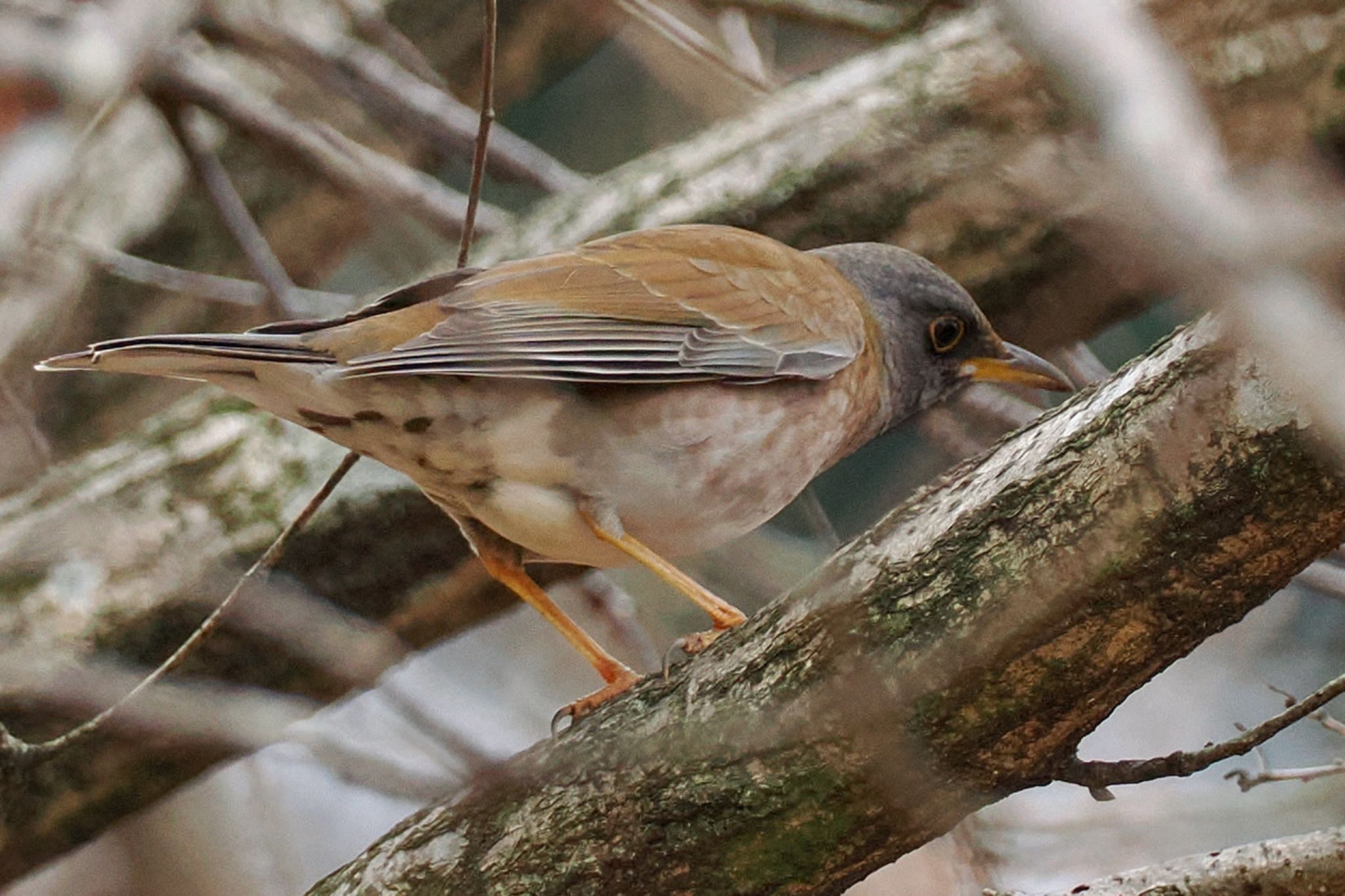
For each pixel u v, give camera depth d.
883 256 10.62
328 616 9.62
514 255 12.14
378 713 10.69
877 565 6.87
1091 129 3.76
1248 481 6.04
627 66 18.09
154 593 11.33
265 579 9.50
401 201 13.96
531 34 16.78
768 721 6.97
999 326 11.36
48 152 11.55
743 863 7.09
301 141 14.17
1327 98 10.47
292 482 11.75
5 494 12.90
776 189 11.73
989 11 11.39
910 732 6.73
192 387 15.71
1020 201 10.78
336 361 8.22
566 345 8.59
